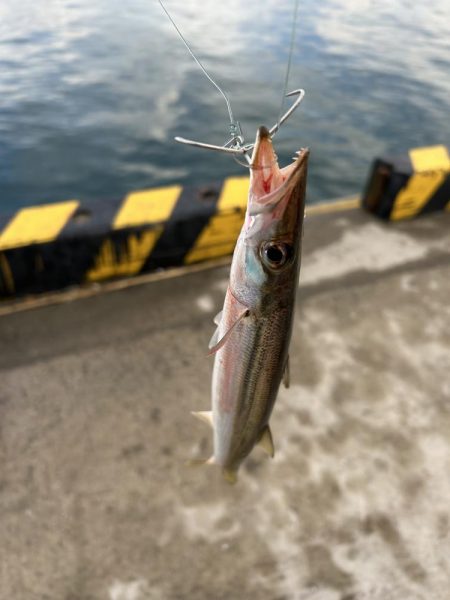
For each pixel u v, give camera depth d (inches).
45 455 14.8
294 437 15.8
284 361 9.9
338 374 18.2
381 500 14.3
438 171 26.3
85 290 21.3
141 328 19.6
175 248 21.9
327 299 21.7
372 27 106.7
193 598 12.1
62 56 73.5
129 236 20.5
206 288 21.9
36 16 97.4
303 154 7.8
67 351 18.3
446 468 15.3
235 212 21.6
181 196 21.8
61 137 49.8
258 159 7.8
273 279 8.7
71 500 13.8
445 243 26.0
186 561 12.7
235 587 12.3
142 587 12.2
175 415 16.3
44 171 43.8
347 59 81.5
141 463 14.8
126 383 17.3
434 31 107.6
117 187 42.5
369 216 28.0
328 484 14.6
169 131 52.2
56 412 16.1
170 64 72.9
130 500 13.9
